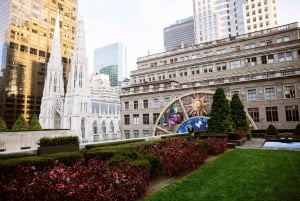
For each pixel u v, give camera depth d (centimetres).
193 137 2770
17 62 10244
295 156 1684
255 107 4253
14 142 3209
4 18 10450
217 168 1351
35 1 11256
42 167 1119
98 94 18600
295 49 4469
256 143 2853
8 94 9725
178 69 6097
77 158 1345
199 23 15012
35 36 11125
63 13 12562
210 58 5544
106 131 11150
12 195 713
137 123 5784
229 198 833
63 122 8981
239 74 5088
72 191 695
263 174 1170
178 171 1230
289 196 843
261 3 11500
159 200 817
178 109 4966
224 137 2547
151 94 5588
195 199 825
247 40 5400
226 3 13775
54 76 9869
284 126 3928
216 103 3262
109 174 863
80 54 9306
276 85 4084
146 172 1008
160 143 1928
